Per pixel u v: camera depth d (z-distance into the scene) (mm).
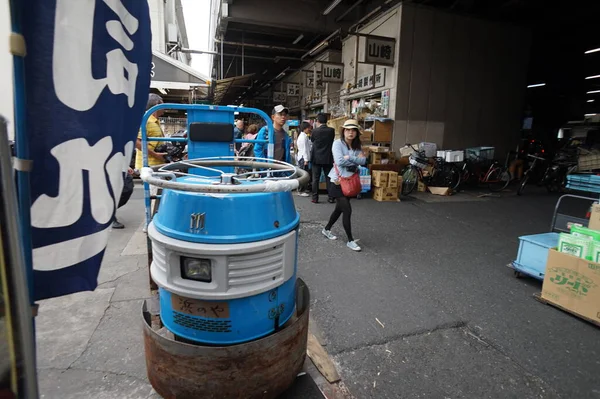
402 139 9281
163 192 1668
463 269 3771
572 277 2834
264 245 1481
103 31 1043
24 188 933
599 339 2555
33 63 919
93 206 1080
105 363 2094
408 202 7344
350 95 11219
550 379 2150
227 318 1517
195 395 1521
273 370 1582
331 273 3584
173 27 17891
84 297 2844
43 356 2139
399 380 2111
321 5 12414
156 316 1926
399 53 8898
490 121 10359
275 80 22594
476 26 9664
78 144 1019
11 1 855
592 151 7523
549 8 10180
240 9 11797
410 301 3055
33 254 996
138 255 3715
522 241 3471
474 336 2570
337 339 2488
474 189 9320
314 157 6652
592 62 14367
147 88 1281
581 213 6465
